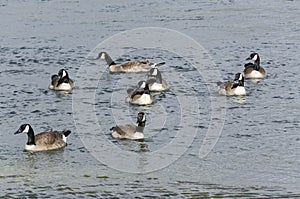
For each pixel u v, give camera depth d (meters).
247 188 28.92
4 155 32.81
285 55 51.88
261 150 32.94
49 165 31.59
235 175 30.28
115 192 28.75
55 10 70.75
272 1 76.25
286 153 32.50
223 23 63.97
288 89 43.44
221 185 29.27
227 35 58.81
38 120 37.56
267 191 28.58
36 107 39.84
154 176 30.39
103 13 69.06
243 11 70.12
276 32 59.62
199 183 29.53
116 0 77.56
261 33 59.38
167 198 28.08
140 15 67.88
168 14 68.56
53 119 37.78
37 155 32.81
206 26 62.62
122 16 67.44
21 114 38.50
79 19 65.75
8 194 28.58
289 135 34.84
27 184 29.55
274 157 32.06
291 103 40.38
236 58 51.38
